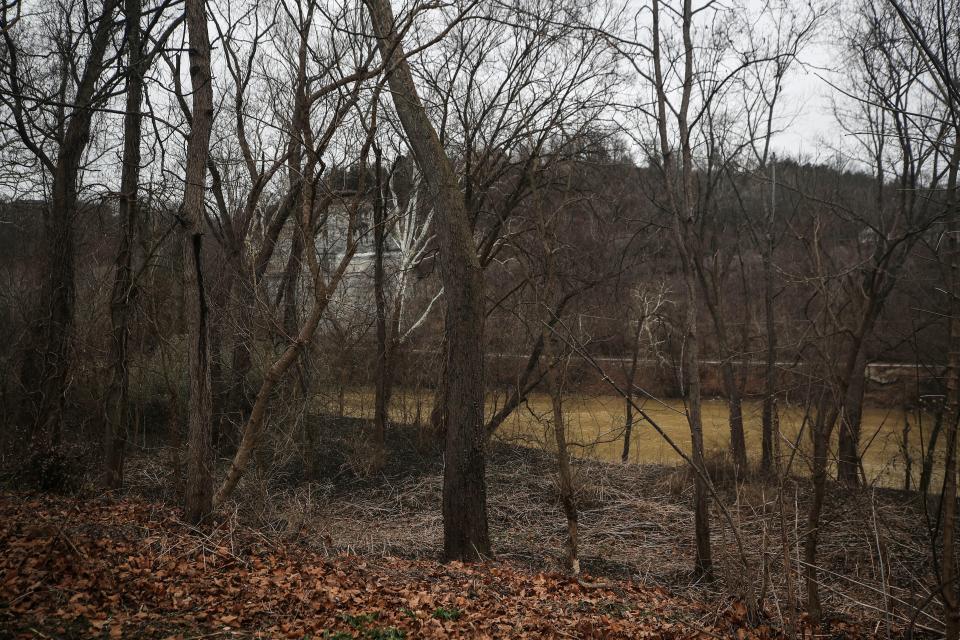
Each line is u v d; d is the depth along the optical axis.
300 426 14.80
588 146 15.14
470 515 10.41
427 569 9.32
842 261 17.05
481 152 16.31
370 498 14.74
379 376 16.77
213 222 17.03
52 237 13.20
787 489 11.70
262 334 14.14
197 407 9.59
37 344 13.05
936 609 8.30
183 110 13.08
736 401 15.85
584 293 17.30
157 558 7.58
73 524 8.32
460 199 10.74
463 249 10.60
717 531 12.13
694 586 9.98
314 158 9.62
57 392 12.88
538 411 21.48
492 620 7.04
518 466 16.72
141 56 12.83
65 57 13.56
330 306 18.77
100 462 13.72
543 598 8.20
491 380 18.53
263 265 14.49
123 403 12.82
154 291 12.82
